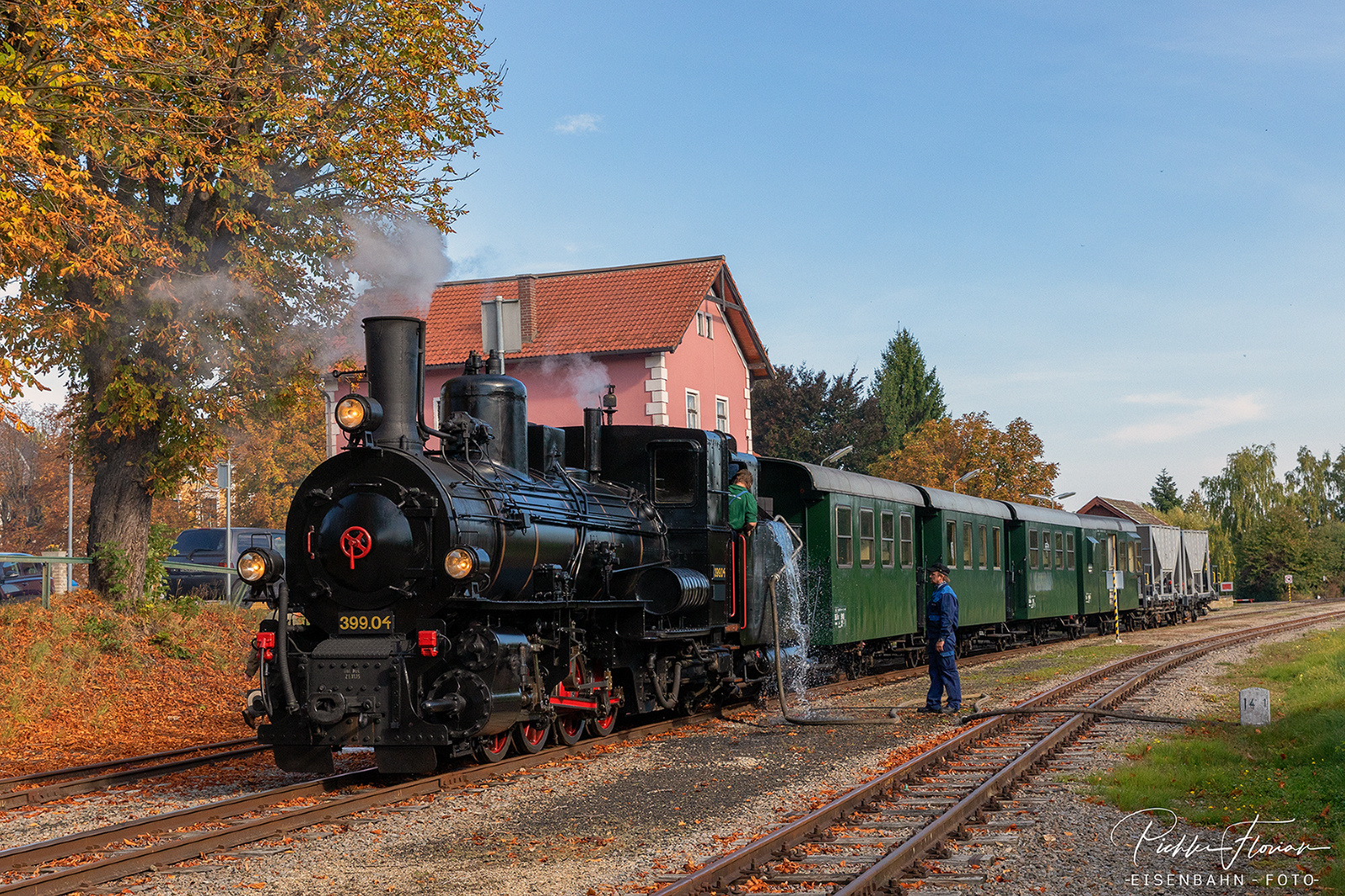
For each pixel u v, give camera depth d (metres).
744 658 14.72
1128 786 8.70
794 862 6.61
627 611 12.00
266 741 9.36
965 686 17.53
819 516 17.22
